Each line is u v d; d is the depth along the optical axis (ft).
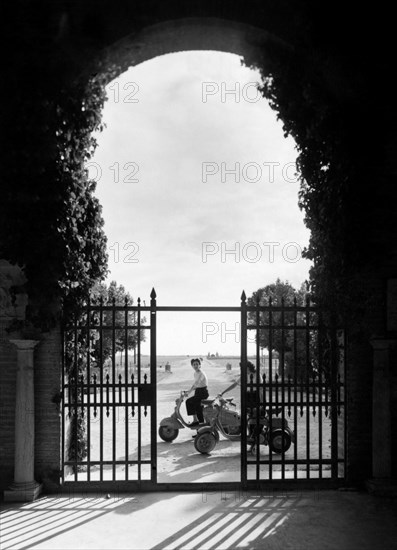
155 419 23.76
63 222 22.68
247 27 24.34
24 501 22.04
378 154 24.27
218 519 20.11
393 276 23.99
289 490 23.71
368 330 23.91
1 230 22.39
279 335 45.03
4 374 23.11
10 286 23.16
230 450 33.14
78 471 26.53
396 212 24.12
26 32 22.90
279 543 17.87
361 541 17.98
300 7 24.45
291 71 24.64
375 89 24.44
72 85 23.31
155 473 23.61
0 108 22.38
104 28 23.89
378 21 24.52
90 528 19.26
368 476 23.86
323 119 24.16
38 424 23.21
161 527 19.34
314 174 24.95
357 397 23.98
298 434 38.24
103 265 25.29
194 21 24.16
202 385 35.47
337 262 23.89
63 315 23.17
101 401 23.57
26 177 22.34
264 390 24.07
